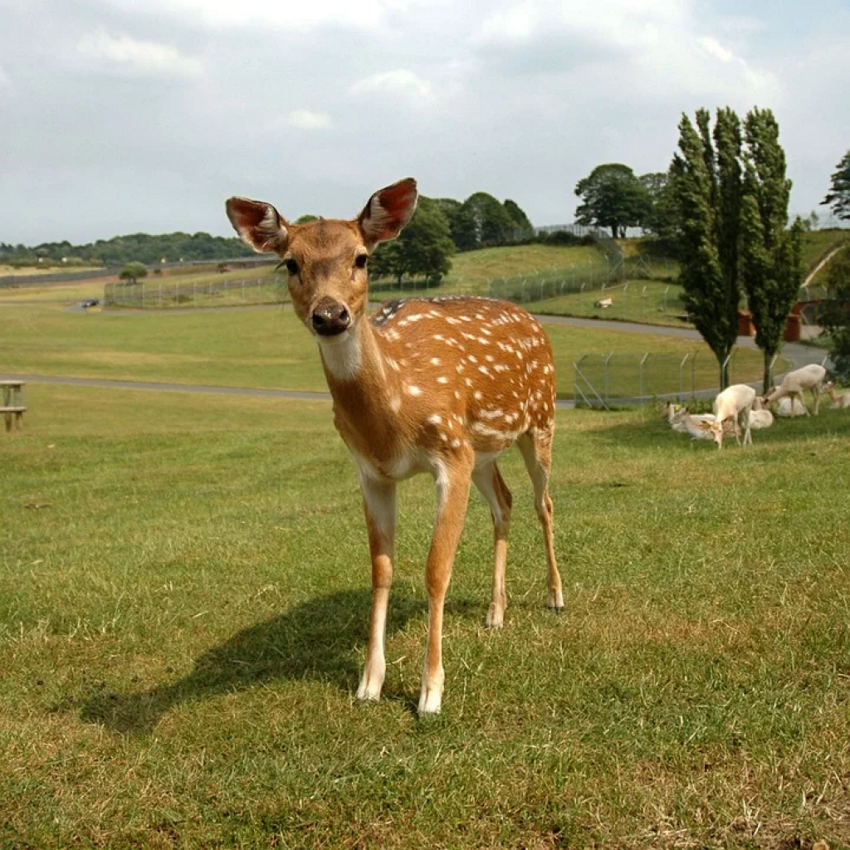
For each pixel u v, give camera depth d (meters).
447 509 5.24
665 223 109.12
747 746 4.31
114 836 3.97
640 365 37.25
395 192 5.08
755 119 28.14
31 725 4.96
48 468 18.47
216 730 4.84
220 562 8.13
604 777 4.16
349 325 4.67
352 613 6.62
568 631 5.91
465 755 4.38
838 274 31.20
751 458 12.77
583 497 10.74
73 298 118.19
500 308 6.59
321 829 3.94
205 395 41.38
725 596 6.32
